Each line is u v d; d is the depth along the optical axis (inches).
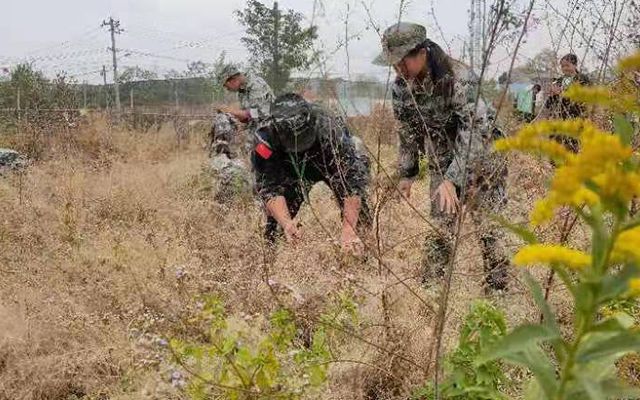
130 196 249.9
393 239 146.4
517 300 129.3
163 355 110.9
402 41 136.3
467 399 94.8
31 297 152.6
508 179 138.0
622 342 58.2
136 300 146.4
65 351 130.9
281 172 163.6
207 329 109.0
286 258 139.3
